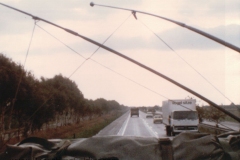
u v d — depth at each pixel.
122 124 62.88
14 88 24.30
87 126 49.91
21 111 25.95
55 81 38.53
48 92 31.72
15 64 25.00
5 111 24.45
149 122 70.00
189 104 32.31
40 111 27.80
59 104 37.28
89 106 65.69
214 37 6.00
